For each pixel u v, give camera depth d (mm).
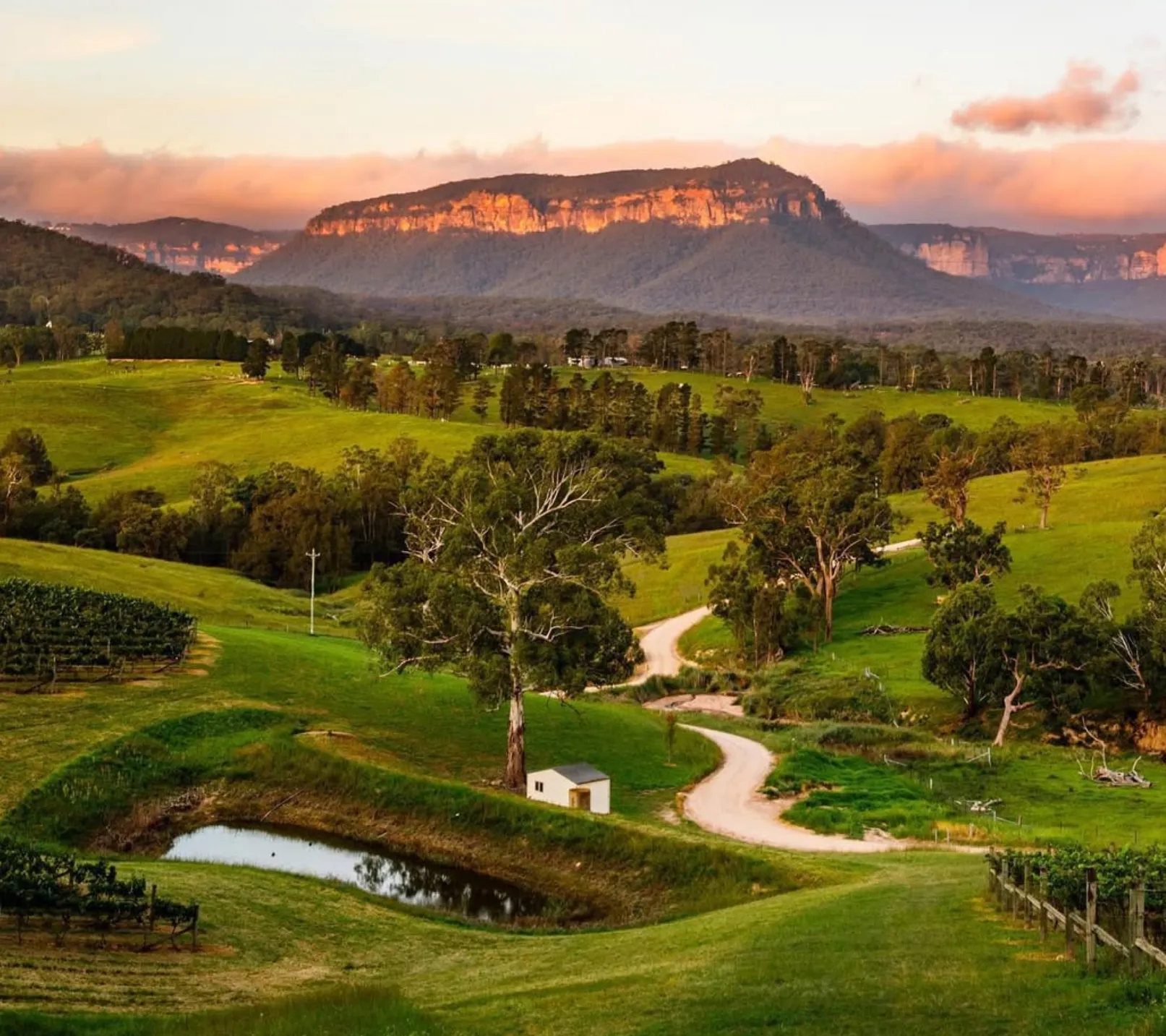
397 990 29922
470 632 65000
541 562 64188
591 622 66438
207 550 167625
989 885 34500
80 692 72500
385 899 47906
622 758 74438
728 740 84625
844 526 118625
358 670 86625
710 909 45500
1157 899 26172
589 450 81062
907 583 132125
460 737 74938
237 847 56688
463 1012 27375
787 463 163000
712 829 59938
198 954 36719
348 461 188375
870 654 109938
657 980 28125
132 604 88500
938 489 136125
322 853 56406
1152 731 85000
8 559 113688
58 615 80562
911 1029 21109
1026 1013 20891
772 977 26500
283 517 160875
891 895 37312
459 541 66312
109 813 58125
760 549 124562
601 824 55812
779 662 112812
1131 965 22375
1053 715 87562
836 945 29453
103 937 36719
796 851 53594
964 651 89812
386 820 59969
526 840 56188
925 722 92438
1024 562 124812
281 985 34500
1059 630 88188
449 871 55000
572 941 39875
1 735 63719
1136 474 162375
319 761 65000
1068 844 56906
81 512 165750
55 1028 26156
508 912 49500
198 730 68875
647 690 108375
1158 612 89312
